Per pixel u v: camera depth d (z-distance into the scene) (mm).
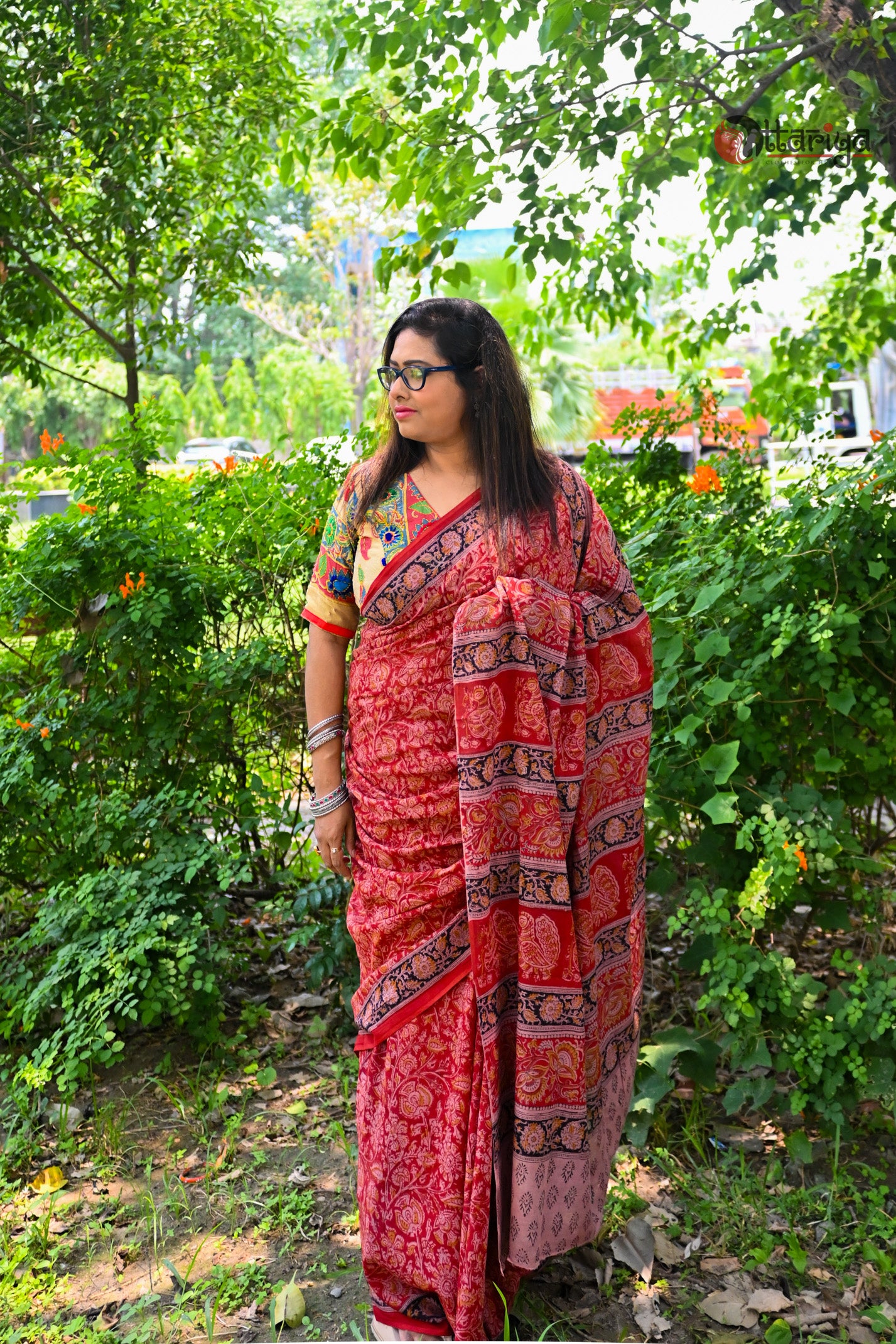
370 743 2006
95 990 2771
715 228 4707
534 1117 1924
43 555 3154
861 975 2488
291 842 3408
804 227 4301
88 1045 2857
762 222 4355
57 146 4562
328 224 23328
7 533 3518
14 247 4680
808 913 3094
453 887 1937
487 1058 1895
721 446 4246
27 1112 2676
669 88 3715
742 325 4918
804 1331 1987
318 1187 2428
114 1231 2295
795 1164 2459
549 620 1929
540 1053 1927
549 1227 1970
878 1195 2303
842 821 2686
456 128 3570
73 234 4957
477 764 1888
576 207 3768
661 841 3070
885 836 2998
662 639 2795
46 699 3191
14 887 3479
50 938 2926
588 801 2064
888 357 13930
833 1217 2289
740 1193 2334
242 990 3289
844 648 2619
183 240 5145
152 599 3105
